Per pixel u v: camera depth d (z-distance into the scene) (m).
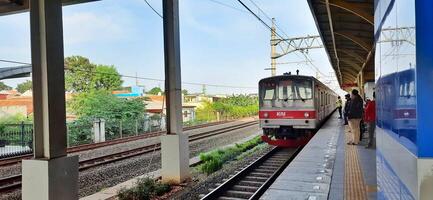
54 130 5.50
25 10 8.94
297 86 14.05
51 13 5.48
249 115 58.53
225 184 7.94
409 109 1.51
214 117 47.72
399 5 1.73
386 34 2.20
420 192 1.34
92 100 28.30
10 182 9.58
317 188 5.95
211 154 12.65
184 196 7.68
